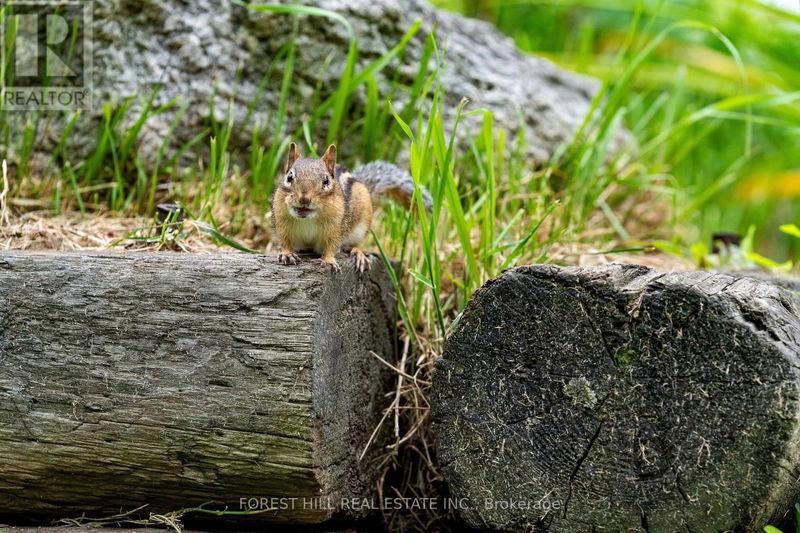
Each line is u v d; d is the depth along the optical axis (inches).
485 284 258.1
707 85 578.6
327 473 262.5
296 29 428.1
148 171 414.9
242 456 253.1
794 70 598.5
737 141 604.7
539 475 251.0
